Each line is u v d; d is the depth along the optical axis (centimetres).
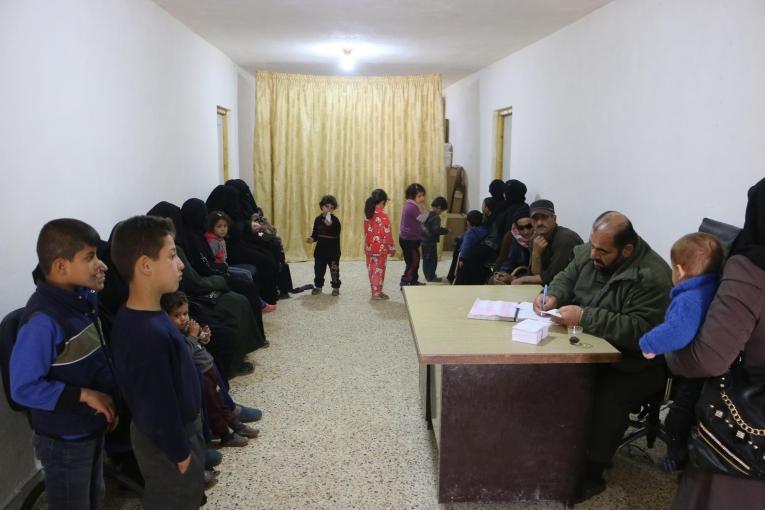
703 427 154
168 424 151
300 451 271
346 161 745
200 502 174
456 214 823
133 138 368
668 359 166
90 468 180
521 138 573
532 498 230
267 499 234
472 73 746
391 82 736
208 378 265
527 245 409
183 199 487
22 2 236
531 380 220
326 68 703
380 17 436
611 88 387
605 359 206
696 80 295
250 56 631
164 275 157
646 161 345
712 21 281
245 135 772
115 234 155
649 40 338
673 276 172
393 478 249
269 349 409
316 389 341
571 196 455
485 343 216
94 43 307
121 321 155
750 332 145
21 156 236
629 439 253
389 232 544
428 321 243
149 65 396
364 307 522
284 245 747
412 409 315
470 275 484
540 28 469
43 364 164
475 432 223
